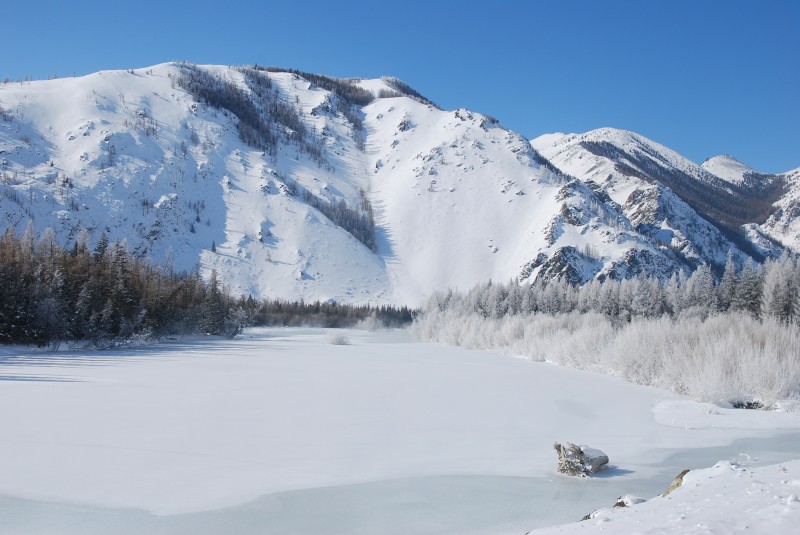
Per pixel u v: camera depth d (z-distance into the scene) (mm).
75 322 46594
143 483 11359
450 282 164625
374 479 12148
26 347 43562
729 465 8773
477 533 9234
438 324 75250
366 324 109875
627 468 13422
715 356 24188
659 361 27312
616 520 6570
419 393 23266
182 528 9289
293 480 11906
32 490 10766
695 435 16859
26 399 19766
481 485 11852
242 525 9492
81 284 50562
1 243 48812
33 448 13383
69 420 16422
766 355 23375
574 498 11094
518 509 10422
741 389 22328
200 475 11969
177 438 14758
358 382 26453
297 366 34188
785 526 5020
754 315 62156
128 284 53844
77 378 26125
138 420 16672
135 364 34031
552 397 22922
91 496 10578
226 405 19516
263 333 88562
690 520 5754
